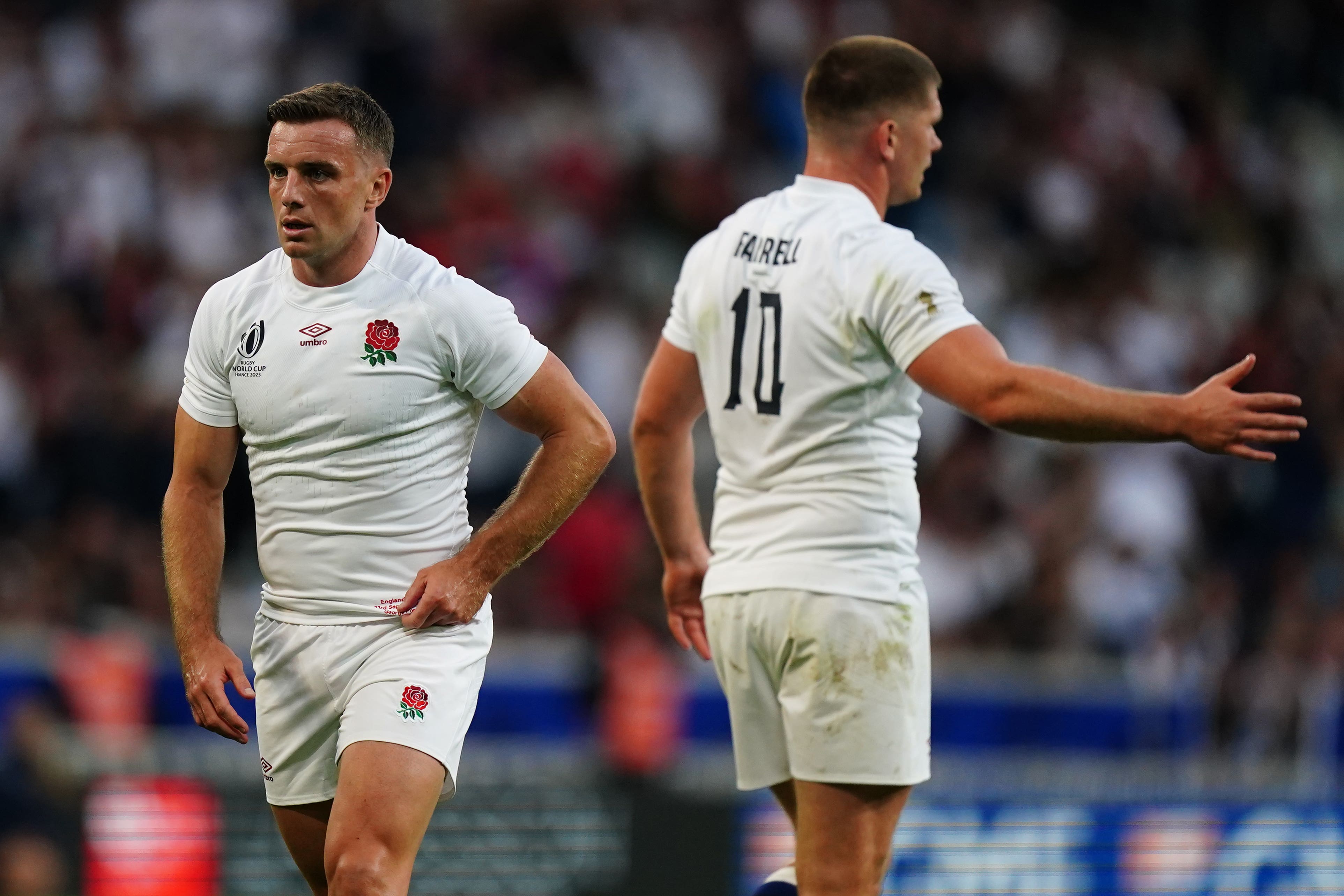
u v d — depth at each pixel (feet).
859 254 48.21
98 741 94.32
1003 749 111.34
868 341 48.11
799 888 49.98
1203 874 90.79
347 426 46.01
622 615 114.11
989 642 129.49
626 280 150.71
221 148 150.61
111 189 142.61
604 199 158.51
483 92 161.07
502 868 87.86
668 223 160.25
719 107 171.22
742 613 50.19
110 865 87.81
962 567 131.54
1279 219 192.85
